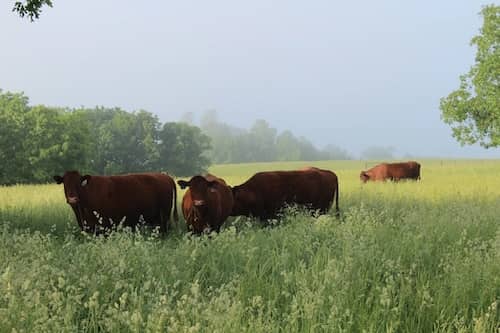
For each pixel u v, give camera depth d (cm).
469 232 1021
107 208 1180
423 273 730
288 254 754
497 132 3831
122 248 736
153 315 507
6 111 6178
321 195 1484
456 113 3916
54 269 604
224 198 1258
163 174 1348
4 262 664
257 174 1419
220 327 489
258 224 1300
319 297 560
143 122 9150
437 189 2184
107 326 524
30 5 1338
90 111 9631
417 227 986
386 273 680
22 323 482
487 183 2711
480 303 630
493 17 3847
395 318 569
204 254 807
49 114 6312
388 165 3566
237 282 675
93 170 8606
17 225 1223
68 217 1357
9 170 6075
